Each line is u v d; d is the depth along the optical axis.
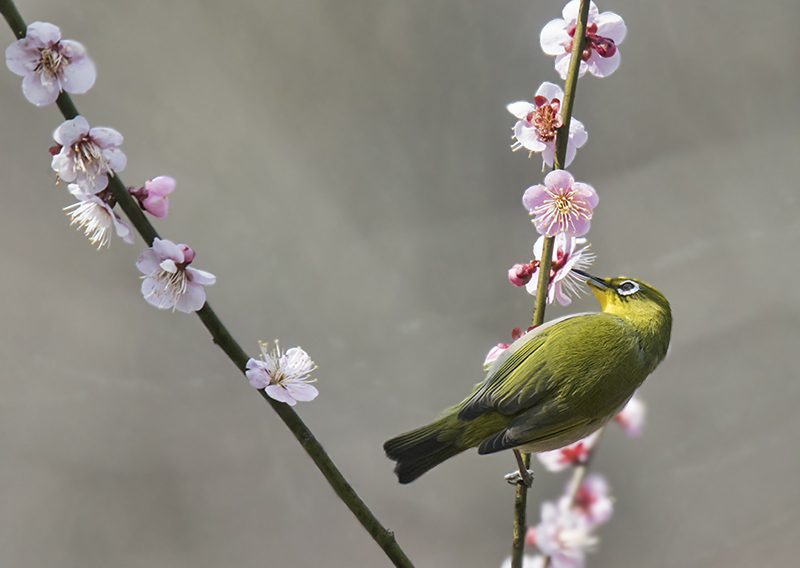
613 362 3.45
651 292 3.48
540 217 3.42
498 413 3.45
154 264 3.38
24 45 3.37
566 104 3.42
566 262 3.44
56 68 3.37
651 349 3.46
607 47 3.43
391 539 3.39
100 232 3.39
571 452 3.50
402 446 3.45
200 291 3.38
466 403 3.45
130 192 3.39
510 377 3.45
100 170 3.38
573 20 3.44
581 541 3.49
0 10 3.37
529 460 3.45
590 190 3.42
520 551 3.43
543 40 3.44
